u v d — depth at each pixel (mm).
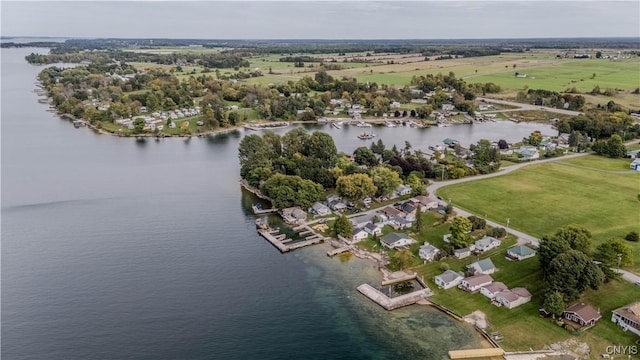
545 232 141500
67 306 106125
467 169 197625
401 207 160250
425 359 91000
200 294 112062
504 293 108438
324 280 119688
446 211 153500
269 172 185000
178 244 138500
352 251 135375
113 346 93375
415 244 137625
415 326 101125
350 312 106188
